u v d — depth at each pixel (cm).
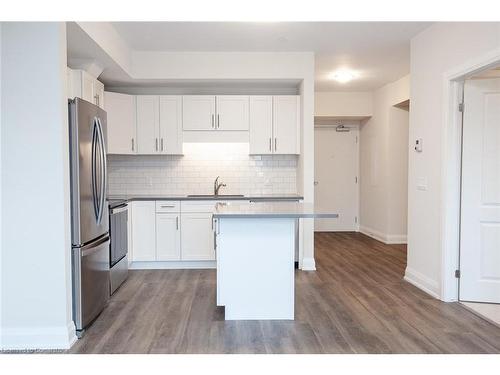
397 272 474
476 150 350
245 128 517
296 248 495
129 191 548
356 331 294
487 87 345
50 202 267
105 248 343
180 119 514
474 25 315
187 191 553
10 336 267
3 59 263
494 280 353
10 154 265
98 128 322
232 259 320
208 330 298
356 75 590
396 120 652
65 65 275
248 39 436
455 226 358
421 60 405
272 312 321
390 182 657
